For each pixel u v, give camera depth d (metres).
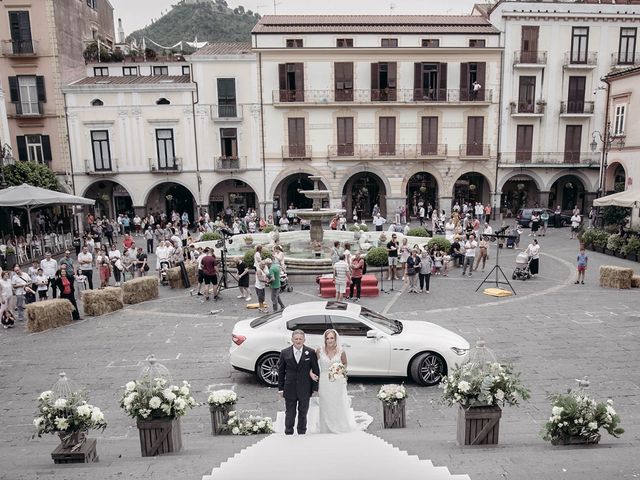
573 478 4.04
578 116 36.09
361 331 9.05
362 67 35.03
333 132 35.78
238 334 9.17
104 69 36.84
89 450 5.45
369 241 24.31
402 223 35.75
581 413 5.27
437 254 19.19
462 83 35.62
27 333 12.88
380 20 36.97
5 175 26.72
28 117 33.59
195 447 6.11
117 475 4.63
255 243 24.23
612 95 28.92
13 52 32.94
